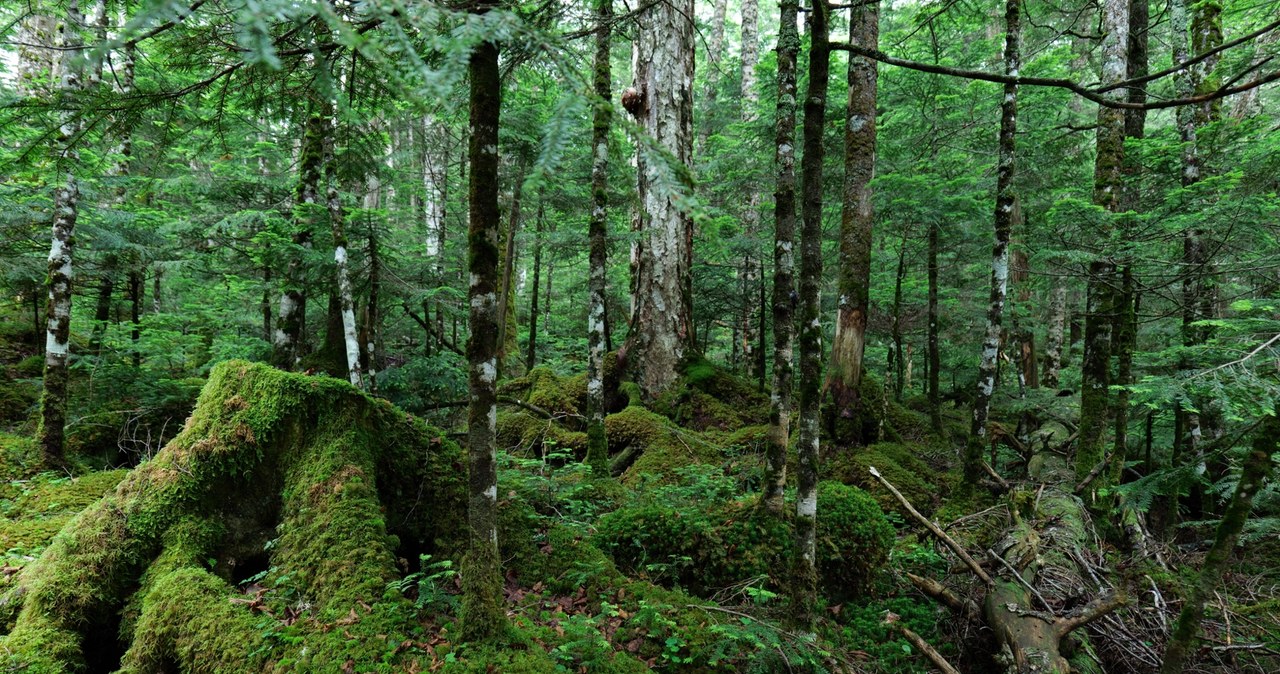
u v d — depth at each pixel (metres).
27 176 5.81
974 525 5.80
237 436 3.97
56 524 4.84
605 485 6.18
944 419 10.33
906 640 4.18
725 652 3.46
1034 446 8.36
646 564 4.64
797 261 10.20
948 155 9.74
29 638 3.14
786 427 4.76
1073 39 11.01
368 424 4.17
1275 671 3.84
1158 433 7.25
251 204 9.52
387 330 11.94
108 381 7.84
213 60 2.84
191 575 3.42
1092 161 10.45
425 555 3.70
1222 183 4.71
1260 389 2.56
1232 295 6.35
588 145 9.91
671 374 9.41
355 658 2.88
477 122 2.75
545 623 3.54
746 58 14.23
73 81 5.48
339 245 7.61
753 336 13.46
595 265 6.79
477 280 2.86
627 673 3.13
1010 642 3.71
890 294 11.06
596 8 5.36
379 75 2.90
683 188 1.39
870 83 7.59
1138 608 4.40
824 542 4.72
